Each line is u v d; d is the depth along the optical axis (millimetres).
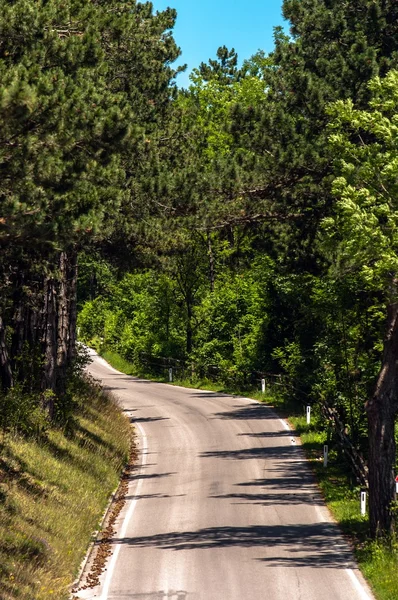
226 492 54062
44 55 34781
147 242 65875
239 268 107438
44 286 60562
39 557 36500
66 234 33875
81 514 45875
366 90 53594
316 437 70812
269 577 36406
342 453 61812
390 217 39312
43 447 53750
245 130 56375
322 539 42906
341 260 50719
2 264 52656
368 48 53844
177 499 52531
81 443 61000
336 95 53688
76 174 34938
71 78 36156
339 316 60344
